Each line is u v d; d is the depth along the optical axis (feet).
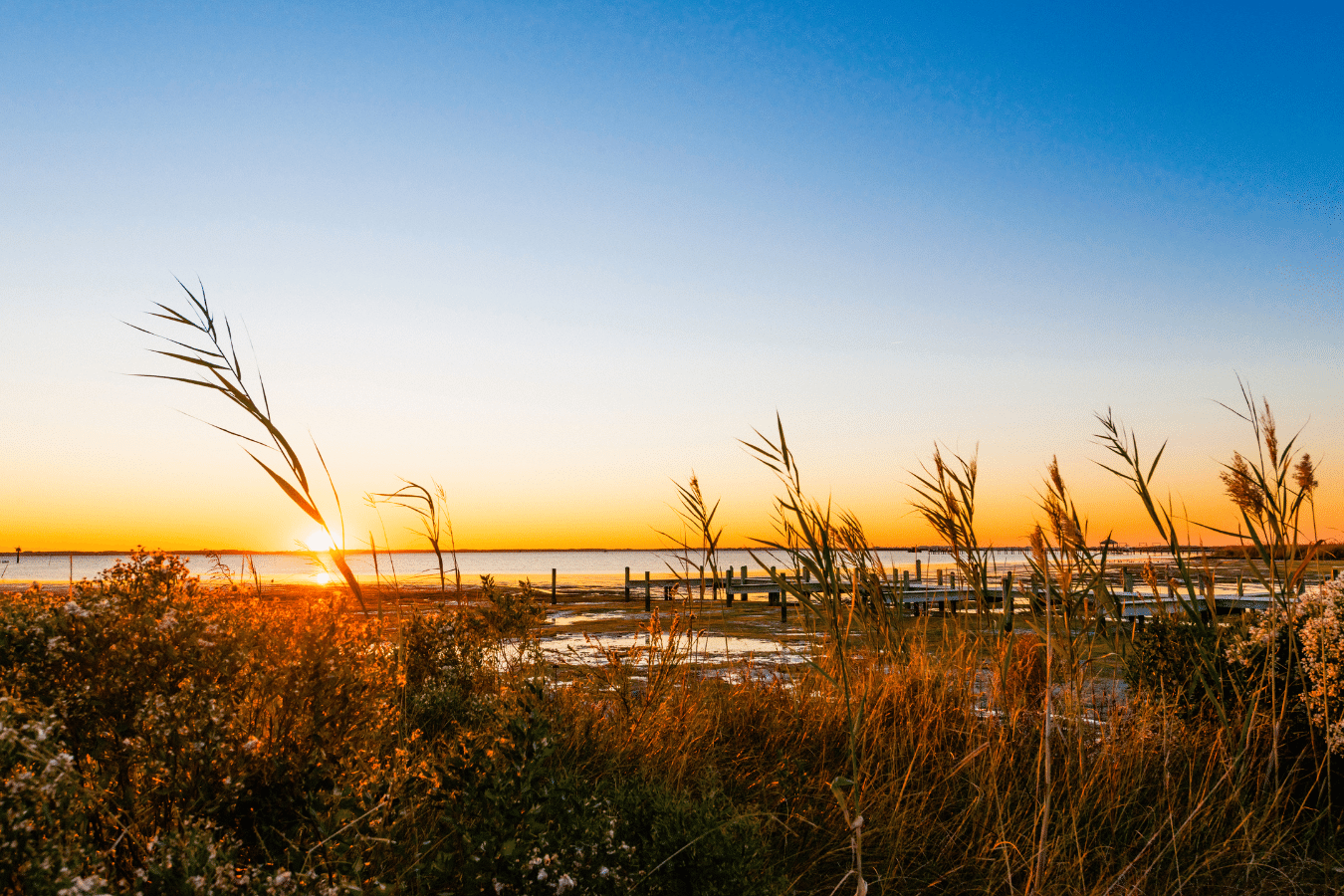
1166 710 15.10
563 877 7.81
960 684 16.47
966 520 12.76
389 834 8.27
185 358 6.52
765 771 14.67
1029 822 12.88
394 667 10.30
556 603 101.91
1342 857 12.05
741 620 71.72
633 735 15.39
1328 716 13.05
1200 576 14.61
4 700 6.41
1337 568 14.37
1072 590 13.56
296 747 8.65
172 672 7.97
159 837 6.72
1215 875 11.73
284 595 9.88
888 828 12.55
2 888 5.31
